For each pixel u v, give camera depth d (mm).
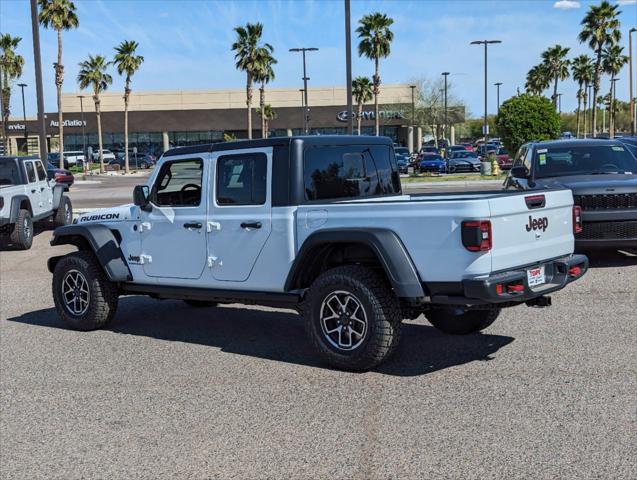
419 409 5059
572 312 7820
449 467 4125
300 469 4195
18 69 65500
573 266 6188
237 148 6582
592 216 10109
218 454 4453
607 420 4703
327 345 6020
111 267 7523
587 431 4539
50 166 37906
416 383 5629
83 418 5172
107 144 88500
